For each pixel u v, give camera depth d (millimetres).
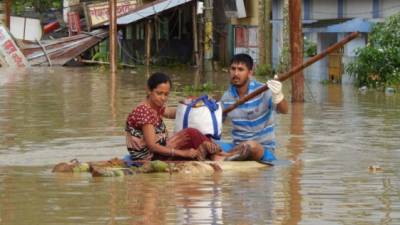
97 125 16266
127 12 45156
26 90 25750
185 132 11648
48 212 8688
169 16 47750
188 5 44156
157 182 10312
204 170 11008
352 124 16391
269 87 11742
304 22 34938
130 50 49188
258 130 12094
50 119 17359
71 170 11125
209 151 11586
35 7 63938
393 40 27312
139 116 11469
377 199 9281
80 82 30219
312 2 34656
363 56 27141
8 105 20500
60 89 26328
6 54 43938
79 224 8172
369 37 28578
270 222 8219
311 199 9273
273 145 12219
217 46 45469
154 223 8180
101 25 45906
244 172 11023
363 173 10945
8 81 30484
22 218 8445
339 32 29734
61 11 62469
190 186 10039
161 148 11438
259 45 36531
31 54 44875
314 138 14367
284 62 32625
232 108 12078
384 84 26719
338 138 14367
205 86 27078
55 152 12914
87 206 8953
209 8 39625
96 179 10555
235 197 9375
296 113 18656
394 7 31891
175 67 44125
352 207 8883
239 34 42562
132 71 39656
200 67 40750
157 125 11617
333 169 11266
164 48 48125
